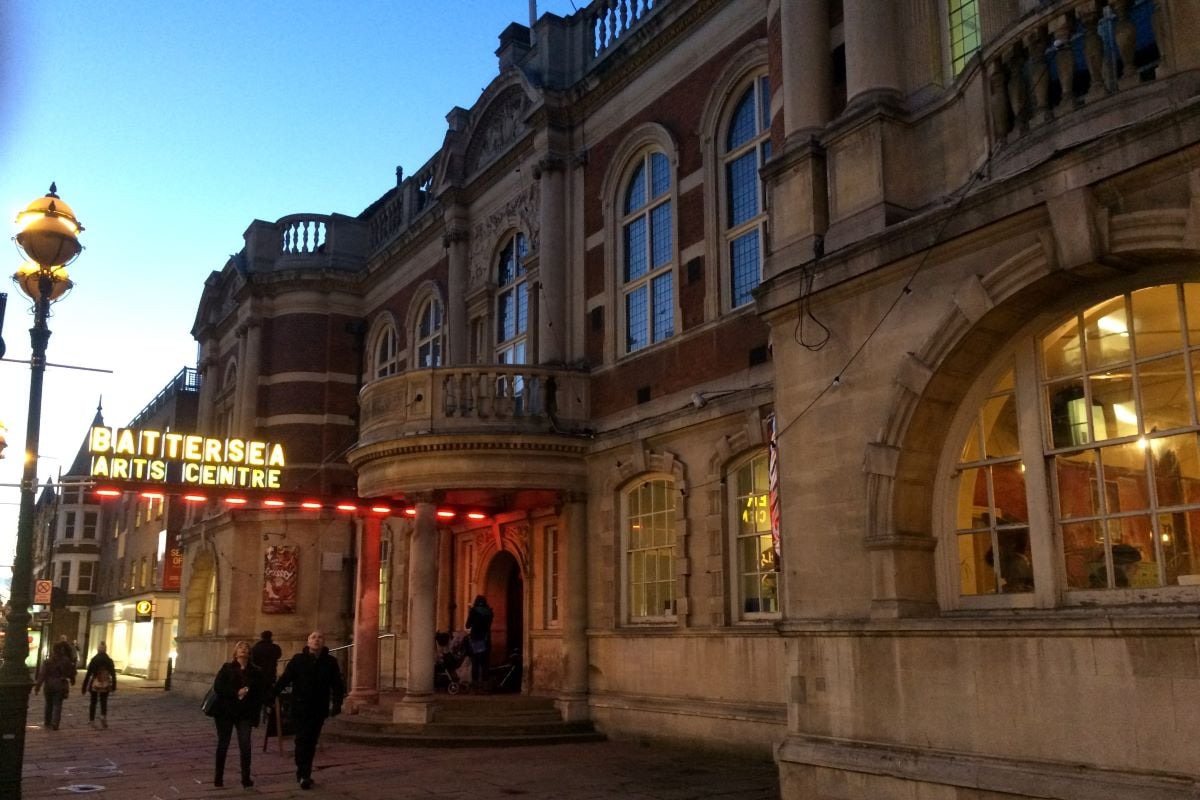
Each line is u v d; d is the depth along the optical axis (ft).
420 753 45.65
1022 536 27.45
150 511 138.92
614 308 53.47
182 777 40.19
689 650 44.91
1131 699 22.62
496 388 53.42
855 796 27.91
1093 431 26.12
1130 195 23.86
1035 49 26.63
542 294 56.59
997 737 25.13
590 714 50.31
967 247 27.61
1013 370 28.14
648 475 49.44
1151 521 24.67
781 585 33.22
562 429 52.95
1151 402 24.97
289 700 49.08
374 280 85.56
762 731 40.37
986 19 29.58
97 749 50.37
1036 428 27.22
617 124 54.70
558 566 55.93
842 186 31.83
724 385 45.32
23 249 33.42
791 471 31.94
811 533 30.91
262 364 88.17
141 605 131.34
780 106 39.27
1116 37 25.09
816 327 31.81
